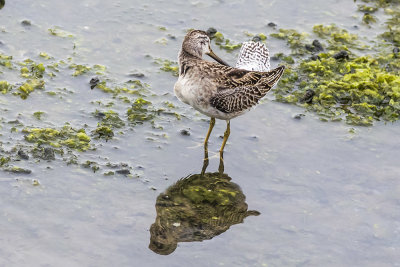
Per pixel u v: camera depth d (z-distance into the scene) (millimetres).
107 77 16078
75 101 15047
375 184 13000
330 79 16656
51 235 11062
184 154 13727
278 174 13219
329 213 12172
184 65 13445
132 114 14758
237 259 10945
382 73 16469
